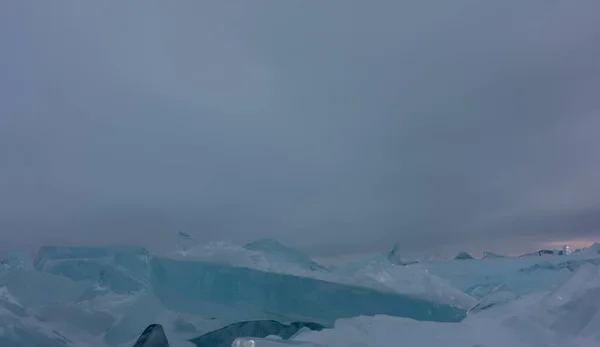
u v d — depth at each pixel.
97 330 4.92
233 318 4.91
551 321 3.70
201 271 4.95
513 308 4.11
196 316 4.98
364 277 4.97
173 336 4.71
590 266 4.23
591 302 3.76
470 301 4.88
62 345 4.45
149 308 5.00
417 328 3.74
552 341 3.49
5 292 4.95
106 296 5.72
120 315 5.14
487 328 3.72
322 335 3.67
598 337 3.51
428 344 3.45
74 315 5.00
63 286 5.70
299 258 5.53
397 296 4.66
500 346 3.41
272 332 4.58
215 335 4.57
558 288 4.05
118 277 6.01
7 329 4.32
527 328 3.65
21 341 4.29
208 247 5.46
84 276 5.99
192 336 4.75
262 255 5.36
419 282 4.98
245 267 4.93
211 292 4.89
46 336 4.47
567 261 6.34
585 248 7.45
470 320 3.99
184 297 4.96
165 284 5.02
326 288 4.77
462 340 3.51
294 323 4.72
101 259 6.16
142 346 3.79
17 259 6.18
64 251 6.21
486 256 7.74
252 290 4.84
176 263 5.02
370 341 3.54
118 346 4.61
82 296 5.70
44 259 6.13
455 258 7.72
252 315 4.87
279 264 5.23
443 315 4.59
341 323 3.98
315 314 4.74
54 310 5.00
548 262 6.45
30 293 5.50
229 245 5.57
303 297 4.77
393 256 6.05
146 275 6.18
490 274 6.52
